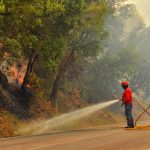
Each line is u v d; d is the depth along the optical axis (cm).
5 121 2952
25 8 2858
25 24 3020
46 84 4500
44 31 3422
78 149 1289
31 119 3562
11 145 1555
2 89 3453
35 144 1524
